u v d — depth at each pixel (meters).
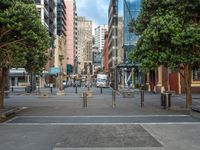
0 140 11.58
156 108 24.48
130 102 30.88
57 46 118.69
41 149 10.07
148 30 22.00
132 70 62.62
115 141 11.30
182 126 14.91
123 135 12.54
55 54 117.81
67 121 16.92
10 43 18.62
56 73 96.94
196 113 20.52
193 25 21.31
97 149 10.03
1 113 19.22
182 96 39.00
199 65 23.31
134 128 14.35
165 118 18.14
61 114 20.45
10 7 17.67
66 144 10.80
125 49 79.06
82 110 23.00
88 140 11.52
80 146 10.48
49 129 14.15
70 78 136.38
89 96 40.94
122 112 21.53
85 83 97.31
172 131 13.47
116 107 25.41
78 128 14.41
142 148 10.15
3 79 21.84
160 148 10.14
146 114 20.28
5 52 19.17
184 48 21.50
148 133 12.99
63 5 145.62
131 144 10.77
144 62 22.58
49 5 104.88
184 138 11.85
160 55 21.95
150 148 10.14
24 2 19.80
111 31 120.38
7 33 18.52
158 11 22.69
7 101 33.19
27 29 18.48
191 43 20.84
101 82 91.50
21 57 19.53
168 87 46.47
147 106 26.31
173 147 10.30
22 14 17.59
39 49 20.03
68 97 39.84
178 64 22.27
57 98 37.97
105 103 29.56
